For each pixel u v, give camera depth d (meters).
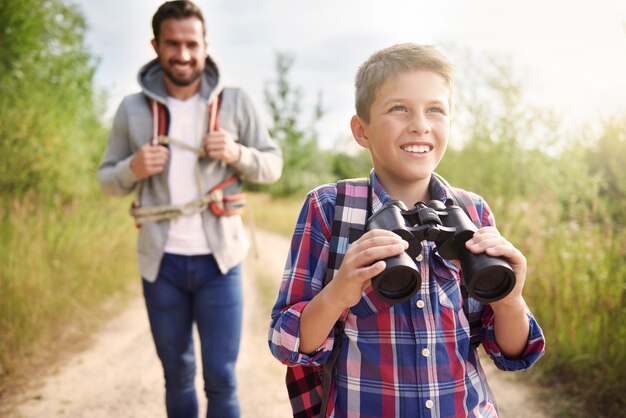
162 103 2.76
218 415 2.63
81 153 9.31
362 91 1.54
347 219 1.49
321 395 1.50
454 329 1.43
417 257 1.43
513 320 1.40
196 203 2.69
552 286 3.98
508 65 6.26
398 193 1.55
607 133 4.34
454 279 1.46
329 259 1.47
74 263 5.89
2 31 7.14
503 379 3.74
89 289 5.89
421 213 1.32
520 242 4.55
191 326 2.76
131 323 5.34
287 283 1.50
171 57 2.64
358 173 15.51
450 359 1.40
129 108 2.84
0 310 4.39
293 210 19.55
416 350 1.38
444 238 1.32
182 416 2.71
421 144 1.44
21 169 7.34
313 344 1.37
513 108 6.16
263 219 17.39
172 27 2.62
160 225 2.67
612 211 4.30
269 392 3.70
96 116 12.38
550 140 5.59
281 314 1.46
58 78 8.49
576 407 3.23
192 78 2.71
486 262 1.21
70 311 5.28
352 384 1.39
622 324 3.39
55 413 3.39
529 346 1.46
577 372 3.51
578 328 3.65
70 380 3.89
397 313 1.40
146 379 3.95
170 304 2.66
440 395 1.36
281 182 28.55
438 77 1.46
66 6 8.26
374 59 1.53
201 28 2.70
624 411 3.09
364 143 1.61
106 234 7.11
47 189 7.97
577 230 4.20
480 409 1.42
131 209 2.76
